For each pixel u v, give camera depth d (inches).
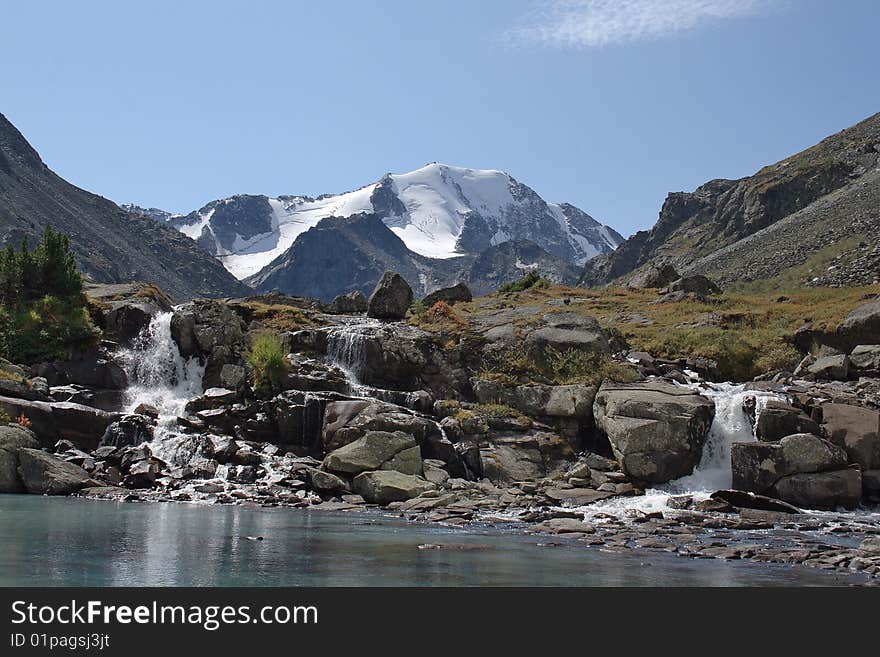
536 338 1533.0
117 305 1590.8
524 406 1403.8
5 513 905.5
